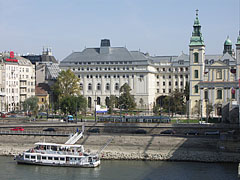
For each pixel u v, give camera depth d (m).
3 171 136.00
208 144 150.25
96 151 155.50
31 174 132.50
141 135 156.12
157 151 153.25
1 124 183.62
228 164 143.88
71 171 135.88
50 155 142.75
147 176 128.50
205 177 126.12
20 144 165.75
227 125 166.88
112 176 129.38
